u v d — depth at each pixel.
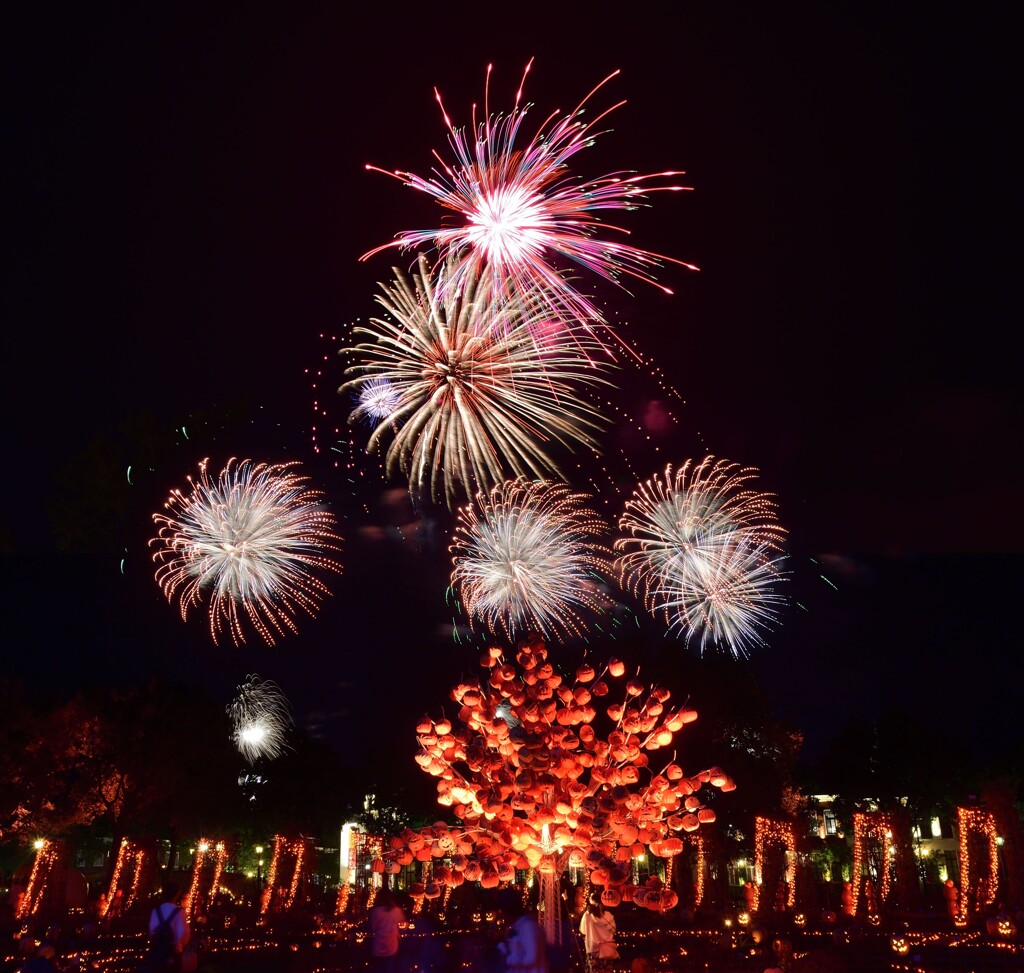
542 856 16.16
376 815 91.81
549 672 17.06
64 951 29.47
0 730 55.06
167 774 60.19
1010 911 32.91
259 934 40.84
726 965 26.33
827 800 90.50
